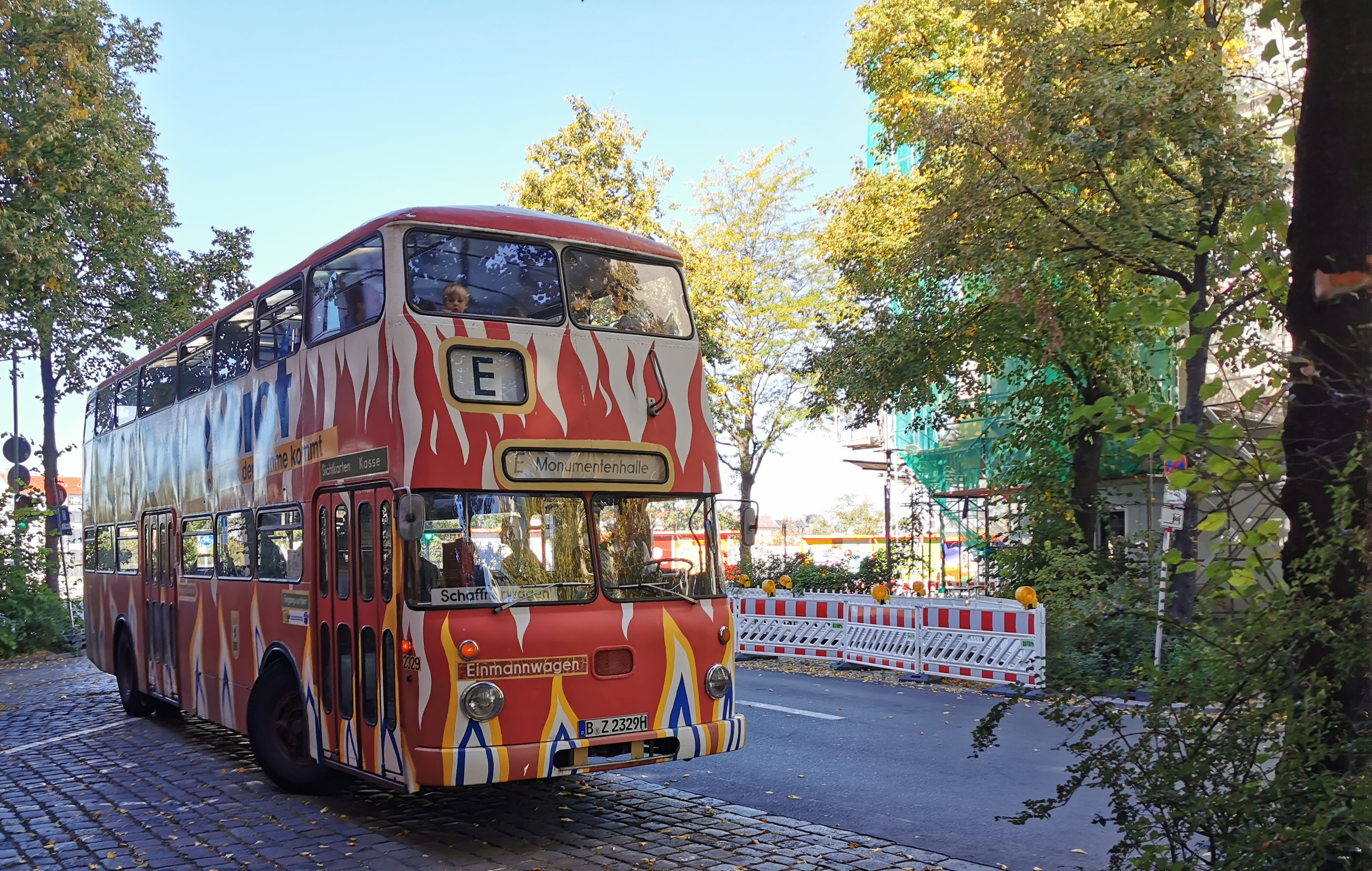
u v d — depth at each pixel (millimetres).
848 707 14484
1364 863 4070
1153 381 18797
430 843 8102
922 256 18406
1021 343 20312
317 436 9492
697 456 9078
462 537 7988
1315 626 4266
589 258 8930
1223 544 4688
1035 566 21125
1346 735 4277
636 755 8289
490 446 8156
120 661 15734
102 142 26656
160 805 9516
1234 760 4434
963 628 16688
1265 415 4727
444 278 8398
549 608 8117
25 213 25344
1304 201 4727
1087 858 7391
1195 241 15984
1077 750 4891
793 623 20188
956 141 17688
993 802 9102
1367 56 4566
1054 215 16734
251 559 11031
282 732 9961
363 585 8578
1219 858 4426
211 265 33562
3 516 26406
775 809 8977
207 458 12523
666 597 8609
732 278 34375
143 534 14953
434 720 7684
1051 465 21984
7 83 25062
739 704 14828
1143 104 15281
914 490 29969
